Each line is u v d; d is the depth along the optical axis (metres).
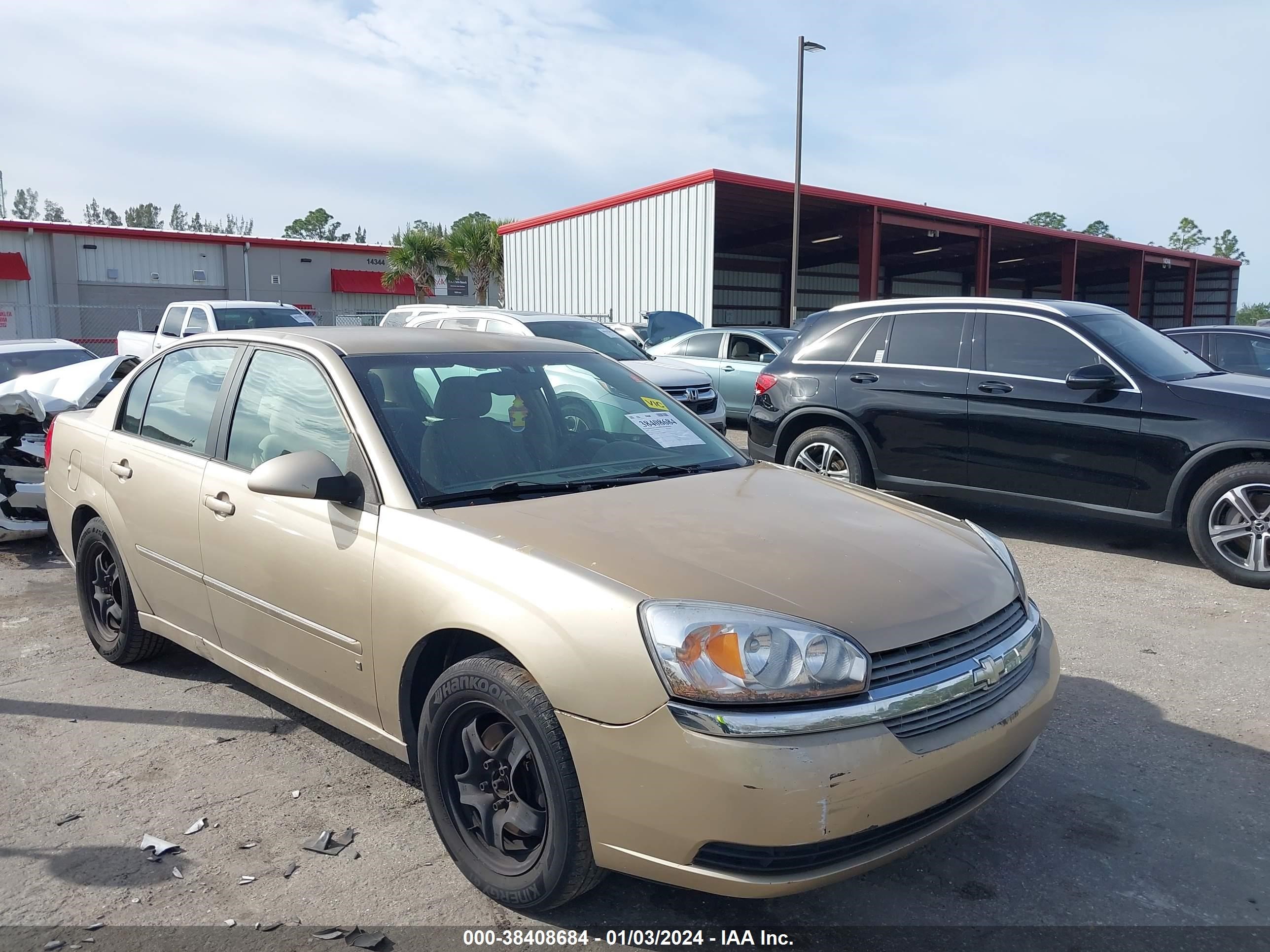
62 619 5.65
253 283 36.69
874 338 7.84
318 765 3.76
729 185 22.61
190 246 35.19
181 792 3.55
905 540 3.09
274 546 3.44
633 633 2.45
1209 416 6.18
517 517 3.01
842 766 2.33
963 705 2.62
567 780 2.53
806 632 2.43
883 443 7.64
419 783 3.62
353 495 3.19
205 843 3.20
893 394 7.55
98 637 4.87
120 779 3.65
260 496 3.54
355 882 2.97
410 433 3.33
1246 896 2.91
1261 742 3.93
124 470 4.36
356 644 3.14
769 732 2.32
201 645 4.06
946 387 7.28
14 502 7.11
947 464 7.33
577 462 3.60
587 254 25.92
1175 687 4.50
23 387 6.68
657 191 23.44
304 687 3.50
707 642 2.39
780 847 2.32
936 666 2.60
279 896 2.90
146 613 4.42
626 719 2.41
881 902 2.89
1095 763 3.76
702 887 2.40
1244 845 3.19
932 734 2.53
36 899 2.88
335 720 3.40
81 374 6.41
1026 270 42.16
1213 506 6.17
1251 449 6.04
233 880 2.98
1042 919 2.80
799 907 2.87
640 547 2.79
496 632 2.65
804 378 8.11
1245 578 6.09
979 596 2.85
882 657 2.50
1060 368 6.84
